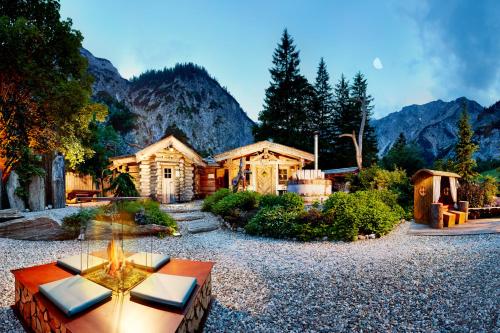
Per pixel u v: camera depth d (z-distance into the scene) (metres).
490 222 9.51
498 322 3.37
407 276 4.91
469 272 4.95
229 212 10.90
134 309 2.90
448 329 3.31
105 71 103.00
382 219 8.68
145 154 15.38
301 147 29.44
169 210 11.91
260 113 31.81
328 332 3.32
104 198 3.88
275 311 3.84
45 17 11.16
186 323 2.95
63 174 11.80
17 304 3.74
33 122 10.60
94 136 18.73
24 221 7.59
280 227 8.80
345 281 4.82
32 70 9.42
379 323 3.49
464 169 15.38
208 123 150.75
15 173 9.70
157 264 4.15
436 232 8.38
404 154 21.03
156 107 144.50
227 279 5.05
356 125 33.38
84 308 2.84
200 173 19.56
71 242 7.62
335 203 9.21
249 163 17.59
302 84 31.92
